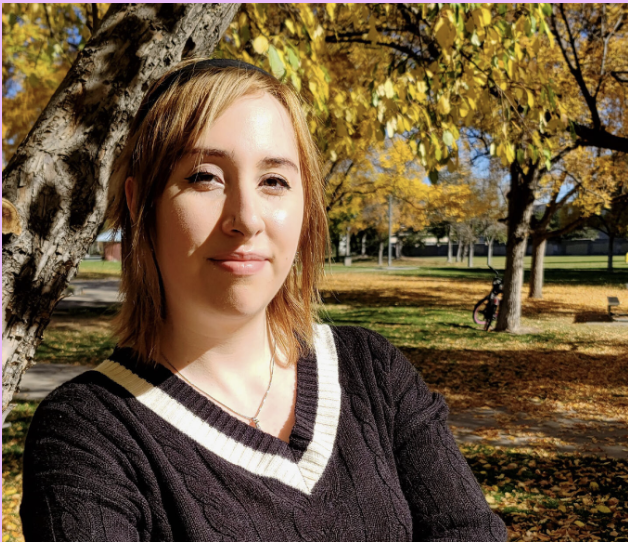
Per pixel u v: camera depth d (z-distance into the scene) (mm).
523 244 13641
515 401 7996
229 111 839
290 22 3336
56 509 769
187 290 846
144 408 881
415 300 20750
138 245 904
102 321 14719
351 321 15398
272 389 1013
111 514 787
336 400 1032
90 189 1690
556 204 17250
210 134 822
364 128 3949
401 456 1071
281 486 890
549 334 13422
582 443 6281
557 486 5121
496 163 15156
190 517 824
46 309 1693
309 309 1124
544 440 6383
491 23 4164
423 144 3932
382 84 3693
